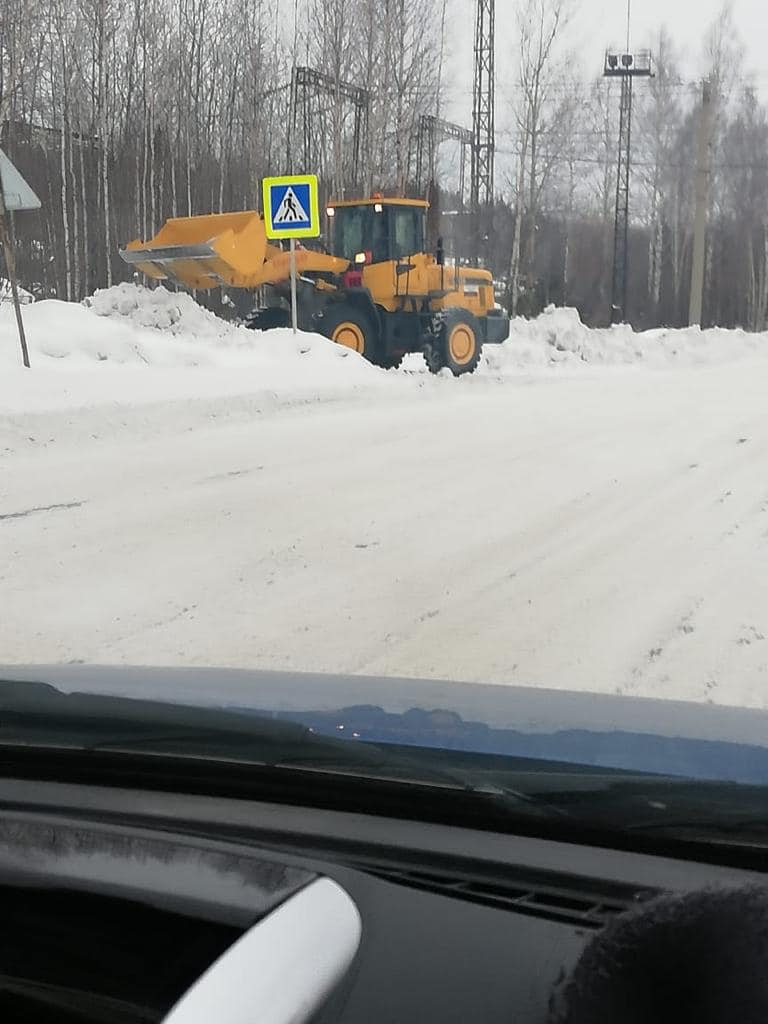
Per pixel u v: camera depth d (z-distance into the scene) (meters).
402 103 29.25
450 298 16.84
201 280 15.85
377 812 1.58
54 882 1.34
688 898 0.93
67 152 28.47
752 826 1.42
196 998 0.95
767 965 0.82
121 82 30.77
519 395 12.74
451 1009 1.03
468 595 4.78
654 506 6.59
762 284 51.03
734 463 8.05
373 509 6.42
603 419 10.55
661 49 48.09
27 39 21.83
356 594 4.77
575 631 4.29
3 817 1.58
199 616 4.44
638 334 26.59
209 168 33.03
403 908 1.25
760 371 18.69
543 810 1.48
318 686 2.12
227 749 1.68
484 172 39.66
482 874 1.36
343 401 11.40
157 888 1.31
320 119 32.09
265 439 8.88
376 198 16.41
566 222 48.72
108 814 1.59
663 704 2.01
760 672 3.84
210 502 6.53
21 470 7.32
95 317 13.46
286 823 1.53
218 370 12.48
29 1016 1.26
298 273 15.81
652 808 1.45
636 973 0.86
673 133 48.25
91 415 9.20
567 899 1.30
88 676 2.20
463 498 6.76
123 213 31.06
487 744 1.68
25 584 4.85
